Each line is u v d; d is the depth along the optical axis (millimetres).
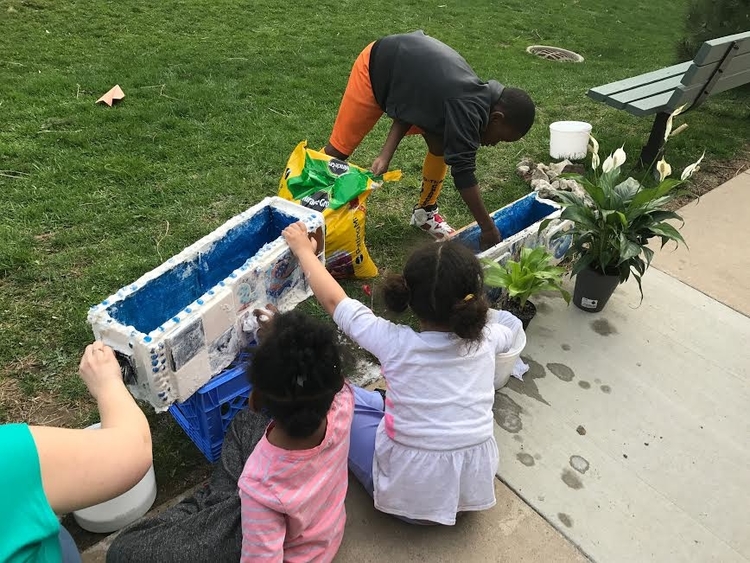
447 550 2109
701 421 2658
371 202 3973
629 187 3023
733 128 5344
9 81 4977
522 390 2748
